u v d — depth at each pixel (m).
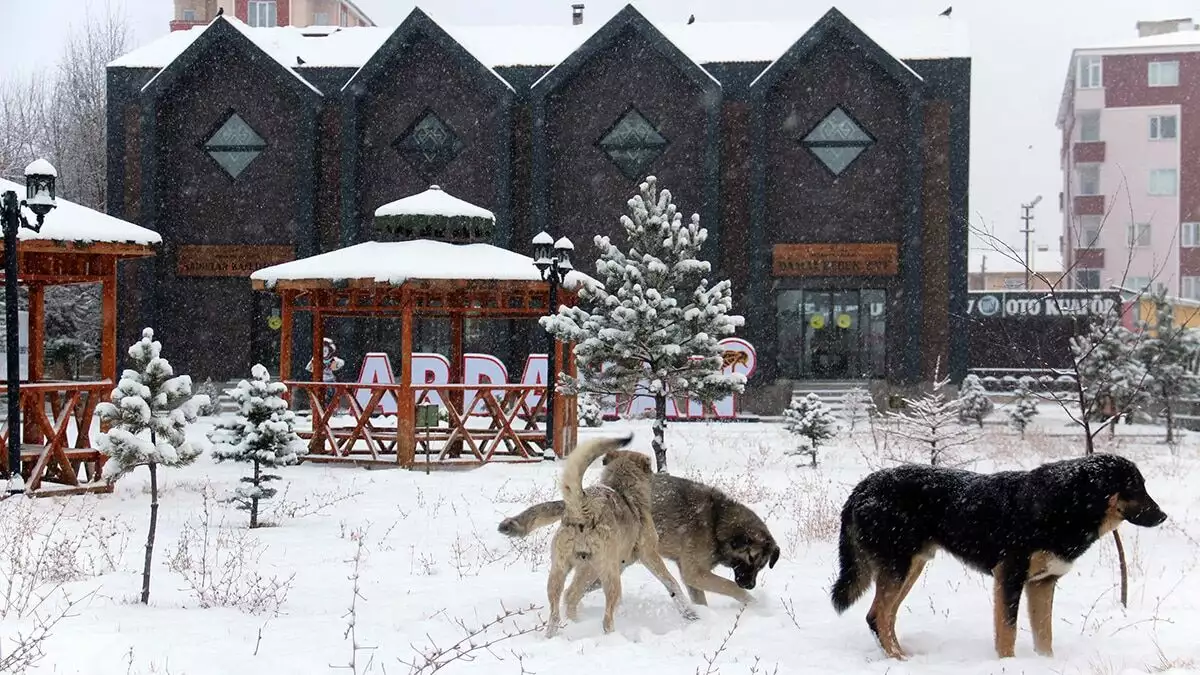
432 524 12.50
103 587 8.84
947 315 33.56
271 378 34.97
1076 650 7.04
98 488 14.48
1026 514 6.66
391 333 35.00
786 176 34.22
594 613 8.06
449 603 8.38
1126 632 7.52
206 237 35.25
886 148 33.84
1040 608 6.93
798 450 18.53
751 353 31.62
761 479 16.62
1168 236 62.09
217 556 9.97
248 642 7.09
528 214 35.03
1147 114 62.59
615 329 17.67
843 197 34.03
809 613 8.21
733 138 34.50
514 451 19.52
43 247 13.95
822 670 6.59
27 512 12.40
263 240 35.19
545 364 26.34
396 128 35.28
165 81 34.72
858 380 33.78
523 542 11.10
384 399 27.42
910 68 33.69
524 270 18.34
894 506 7.02
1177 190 62.25
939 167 33.75
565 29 38.44
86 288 39.66
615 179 34.72
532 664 6.59
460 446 19.66
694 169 34.41
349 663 6.49
